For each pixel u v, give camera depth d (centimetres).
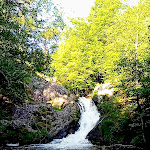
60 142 914
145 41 1059
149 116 608
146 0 1074
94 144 863
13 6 629
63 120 1104
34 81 1371
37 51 719
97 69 1541
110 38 1347
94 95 1297
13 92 661
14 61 569
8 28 578
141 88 580
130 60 682
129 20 1103
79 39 1655
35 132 872
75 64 1489
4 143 720
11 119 916
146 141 577
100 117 1115
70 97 1457
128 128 753
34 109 1023
